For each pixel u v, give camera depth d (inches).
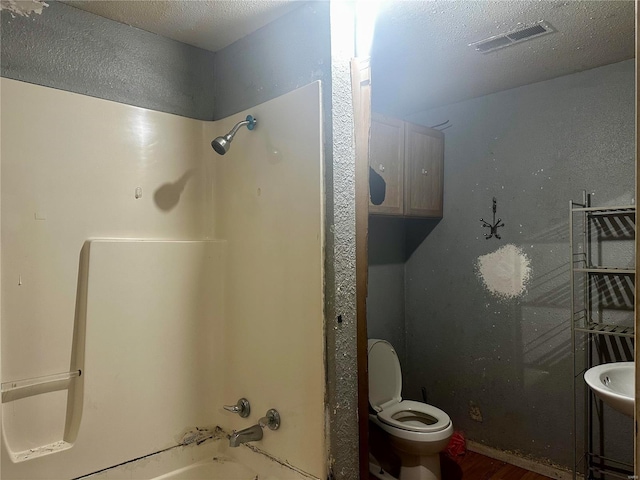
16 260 54.7
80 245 60.4
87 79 61.3
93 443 59.7
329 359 57.5
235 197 71.6
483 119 106.7
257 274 67.3
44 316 56.9
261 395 66.3
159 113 69.3
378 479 91.9
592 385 64.4
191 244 71.2
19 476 53.6
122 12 61.7
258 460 66.3
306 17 60.5
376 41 73.3
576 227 92.1
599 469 88.5
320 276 57.9
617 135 86.6
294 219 61.3
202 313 72.6
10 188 54.4
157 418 66.5
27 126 55.9
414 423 92.5
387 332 117.4
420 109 117.3
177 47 71.6
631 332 81.4
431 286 117.0
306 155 59.7
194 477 68.8
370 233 113.0
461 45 75.6
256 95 68.2
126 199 65.2
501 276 104.0
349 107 60.2
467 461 103.8
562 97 93.7
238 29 67.5
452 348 112.9
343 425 58.6
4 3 54.0
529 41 74.4
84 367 59.2
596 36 72.4
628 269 80.6
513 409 102.0
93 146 61.8
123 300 63.1
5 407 53.5
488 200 106.2
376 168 96.9
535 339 98.3
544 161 96.7
